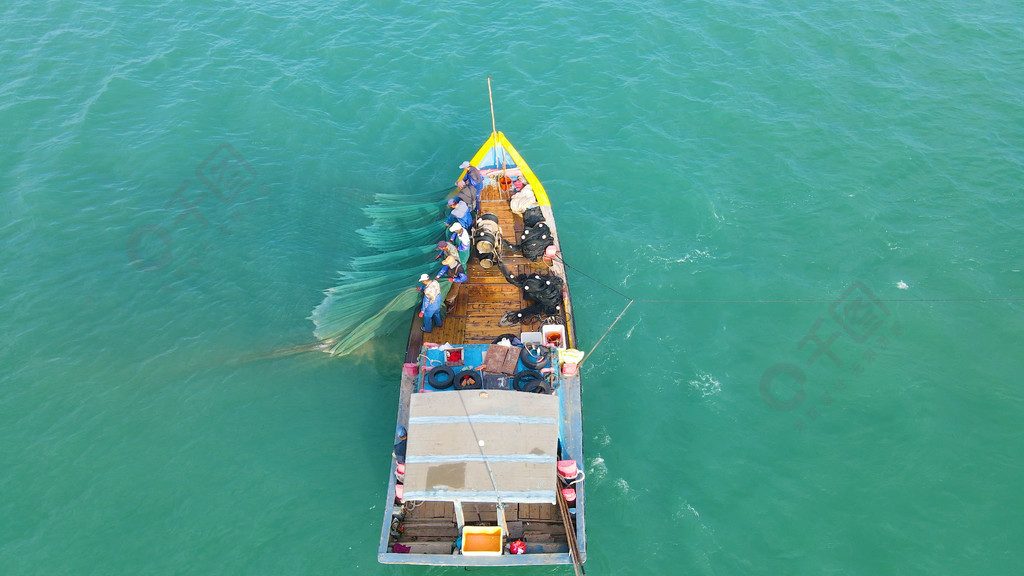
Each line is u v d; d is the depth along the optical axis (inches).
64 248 1037.2
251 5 1562.5
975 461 797.2
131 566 705.0
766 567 714.8
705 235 1088.2
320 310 943.7
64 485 766.5
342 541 730.2
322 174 1181.7
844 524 746.2
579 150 1230.9
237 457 799.7
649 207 1133.1
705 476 791.7
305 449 809.5
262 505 757.3
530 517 705.0
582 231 1091.9
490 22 1523.1
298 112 1298.0
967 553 717.3
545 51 1443.2
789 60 1418.6
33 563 703.1
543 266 925.2
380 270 974.4
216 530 735.1
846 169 1188.5
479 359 776.3
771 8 1558.8
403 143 1247.5
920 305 972.6
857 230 1084.5
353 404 857.5
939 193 1143.0
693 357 919.7
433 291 800.9
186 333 929.5
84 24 1485.0
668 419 849.5
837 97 1332.4
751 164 1202.6
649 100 1328.7
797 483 783.7
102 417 831.1
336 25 1504.7
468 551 658.8
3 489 759.7
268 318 950.4
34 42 1427.2
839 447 816.3
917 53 1434.5
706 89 1353.3
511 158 1066.1
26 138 1218.0
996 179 1161.4
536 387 725.3
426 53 1435.8
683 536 739.4
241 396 858.8
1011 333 932.0
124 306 960.9
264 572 705.0
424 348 784.3
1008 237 1063.6
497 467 650.8
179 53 1421.0
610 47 1451.8
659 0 1581.0
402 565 715.4
